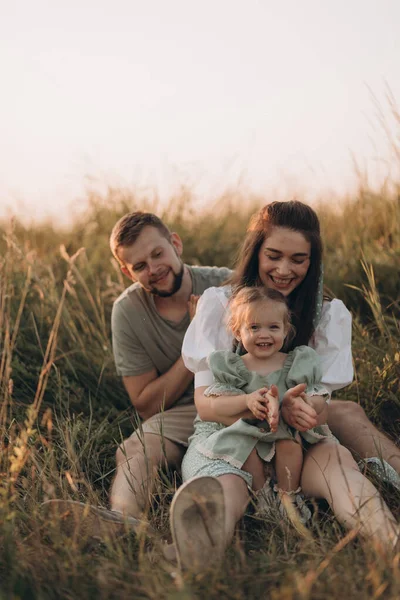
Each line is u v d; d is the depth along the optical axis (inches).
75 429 131.7
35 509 103.2
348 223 208.4
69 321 172.4
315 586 86.5
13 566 89.4
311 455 109.6
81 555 94.1
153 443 125.2
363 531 95.9
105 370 164.1
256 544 102.8
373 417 139.1
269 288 115.6
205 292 127.3
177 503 93.0
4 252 213.5
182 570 92.2
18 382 159.0
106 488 128.0
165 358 140.5
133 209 234.2
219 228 223.9
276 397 106.8
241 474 105.8
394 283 177.3
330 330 122.0
